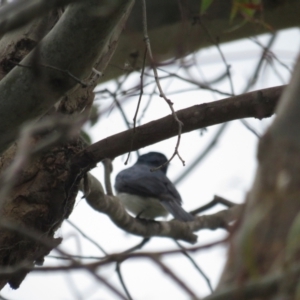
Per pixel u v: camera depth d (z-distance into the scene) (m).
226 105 7.50
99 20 6.29
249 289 3.55
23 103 6.54
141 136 7.66
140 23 11.73
